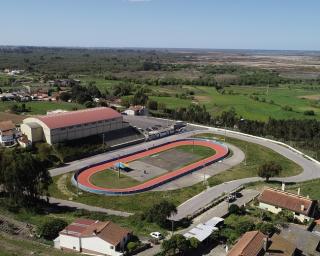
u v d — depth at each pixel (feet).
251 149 509.76
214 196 345.51
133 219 285.84
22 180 290.56
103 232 234.58
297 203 301.02
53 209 307.37
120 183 375.45
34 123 455.63
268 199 311.47
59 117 473.67
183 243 228.22
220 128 631.56
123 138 518.37
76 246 234.38
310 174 420.77
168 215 279.08
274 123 617.62
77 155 447.01
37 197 311.06
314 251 235.40
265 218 292.61
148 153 477.77
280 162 459.73
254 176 407.23
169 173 408.05
